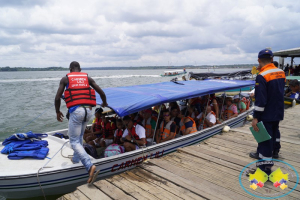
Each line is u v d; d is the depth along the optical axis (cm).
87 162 329
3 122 1143
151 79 5484
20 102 1783
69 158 400
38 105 1642
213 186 311
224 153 436
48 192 373
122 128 493
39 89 2931
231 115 733
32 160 390
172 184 317
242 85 714
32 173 344
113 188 307
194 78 1040
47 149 419
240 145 485
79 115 327
